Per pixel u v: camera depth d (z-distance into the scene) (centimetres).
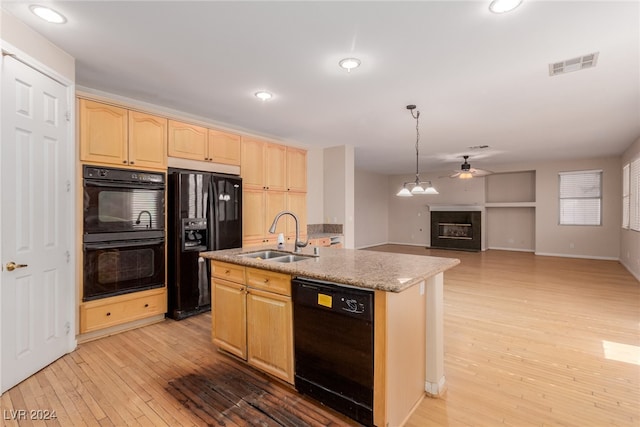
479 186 944
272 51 248
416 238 1070
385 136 532
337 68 277
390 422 170
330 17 204
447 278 567
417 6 192
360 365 175
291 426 180
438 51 246
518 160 802
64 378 227
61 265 254
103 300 295
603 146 616
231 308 255
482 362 257
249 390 216
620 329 325
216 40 232
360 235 993
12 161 210
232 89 325
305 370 203
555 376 235
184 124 365
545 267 666
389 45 238
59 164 251
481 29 216
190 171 372
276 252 296
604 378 231
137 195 320
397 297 177
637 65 269
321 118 426
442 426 181
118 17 205
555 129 485
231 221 399
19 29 211
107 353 267
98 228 291
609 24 209
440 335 217
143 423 181
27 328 223
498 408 198
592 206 775
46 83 237
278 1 188
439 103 365
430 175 1033
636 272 570
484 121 440
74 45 241
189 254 355
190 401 203
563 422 184
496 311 384
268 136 529
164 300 343
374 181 1060
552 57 256
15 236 212
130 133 315
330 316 188
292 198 518
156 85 316
